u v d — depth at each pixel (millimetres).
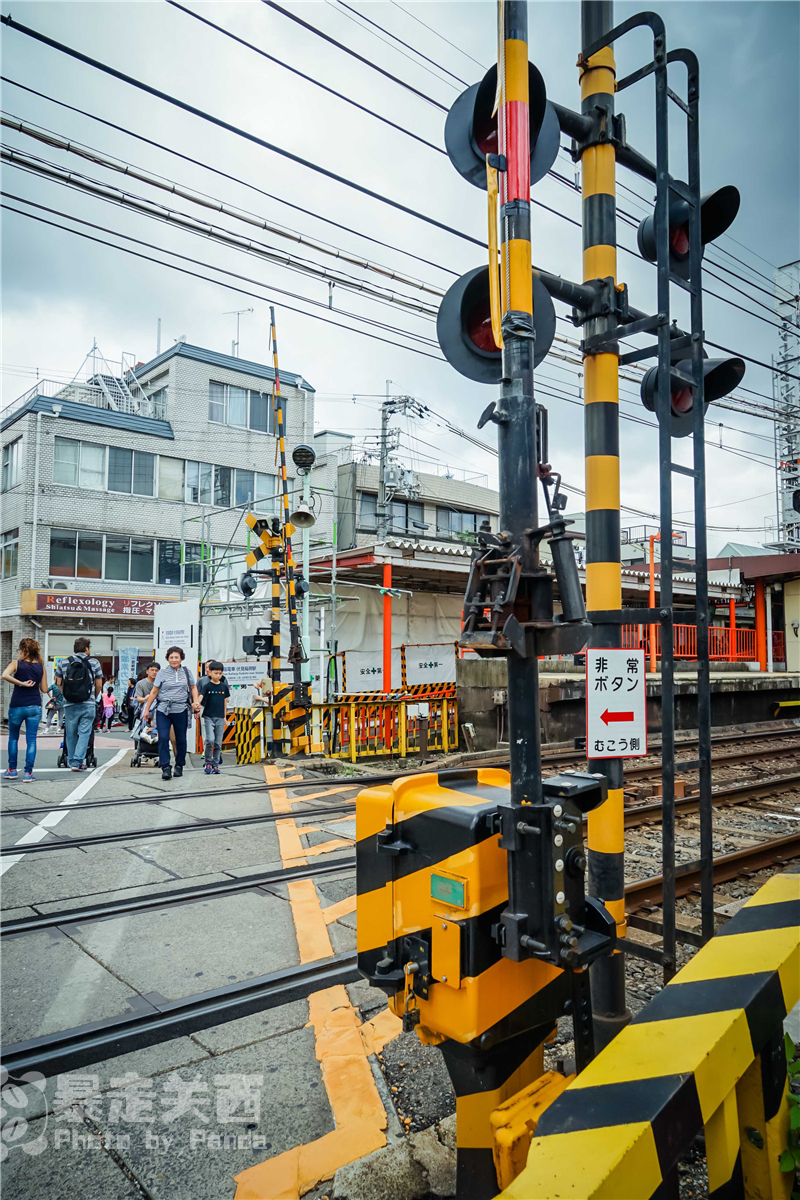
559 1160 1233
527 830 1754
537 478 2047
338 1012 3346
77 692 10625
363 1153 2396
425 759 11992
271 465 31891
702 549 3117
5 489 28234
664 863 2979
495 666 13109
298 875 5328
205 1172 2326
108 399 31422
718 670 20734
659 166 2916
